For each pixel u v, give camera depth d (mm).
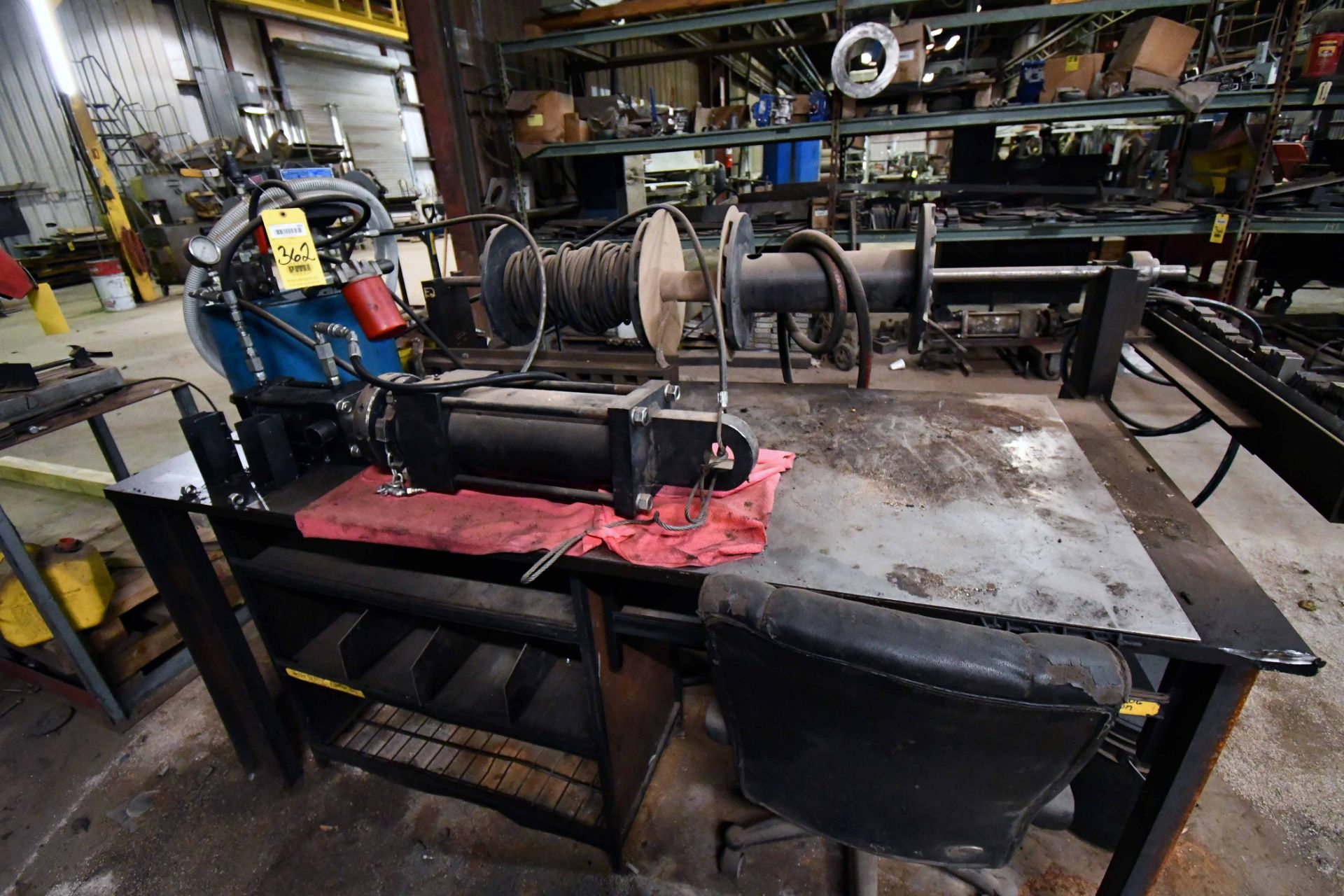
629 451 873
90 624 1559
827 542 864
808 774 810
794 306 1213
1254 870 1191
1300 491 940
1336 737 1424
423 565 1271
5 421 1493
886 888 1199
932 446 1120
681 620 1010
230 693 1362
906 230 3182
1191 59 3932
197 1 6062
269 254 1321
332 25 6898
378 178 7719
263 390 1152
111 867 1303
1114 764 1117
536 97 3252
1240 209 2898
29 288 1380
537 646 1227
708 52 3506
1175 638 681
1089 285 1304
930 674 597
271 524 1021
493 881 1258
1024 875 1207
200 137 6426
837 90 2965
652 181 6305
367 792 1443
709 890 1219
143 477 1159
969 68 3842
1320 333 2703
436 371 1796
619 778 1198
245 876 1281
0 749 1572
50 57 4246
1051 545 841
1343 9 3014
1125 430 1177
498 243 1397
